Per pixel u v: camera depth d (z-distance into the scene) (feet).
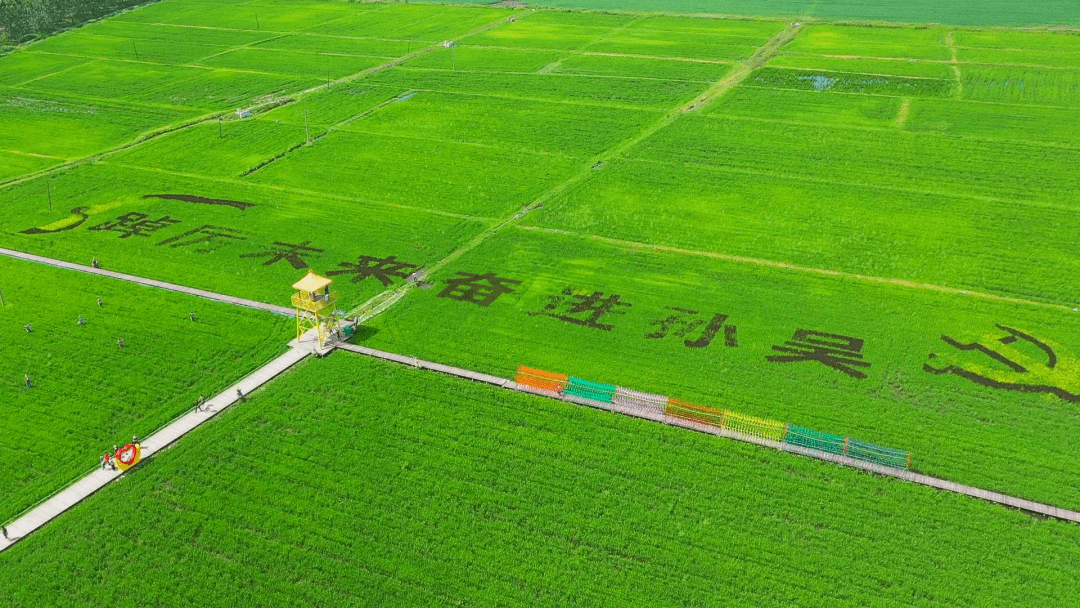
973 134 321.93
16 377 175.83
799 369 177.78
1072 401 166.61
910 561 128.88
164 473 147.43
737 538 133.39
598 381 173.78
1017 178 279.49
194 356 182.70
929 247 233.14
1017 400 167.12
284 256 230.48
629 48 470.39
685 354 183.73
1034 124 330.95
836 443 151.94
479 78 410.52
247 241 239.91
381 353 183.21
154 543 133.08
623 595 123.85
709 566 128.47
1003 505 139.85
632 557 130.41
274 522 136.98
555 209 261.65
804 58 440.86
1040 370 176.96
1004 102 360.48
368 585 125.59
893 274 218.79
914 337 189.47
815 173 288.10
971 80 393.50
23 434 158.40
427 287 213.05
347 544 132.87
